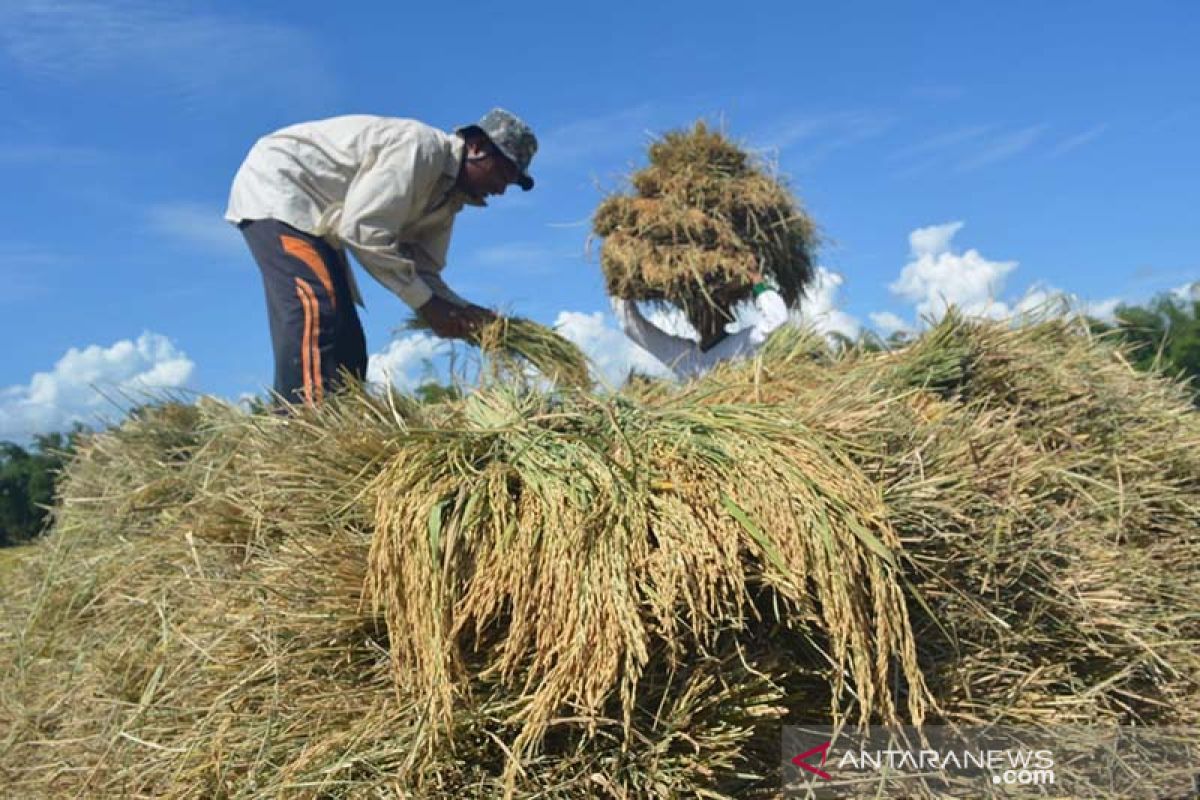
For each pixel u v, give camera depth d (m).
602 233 5.75
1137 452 3.55
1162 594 3.10
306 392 3.51
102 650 3.12
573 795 2.24
